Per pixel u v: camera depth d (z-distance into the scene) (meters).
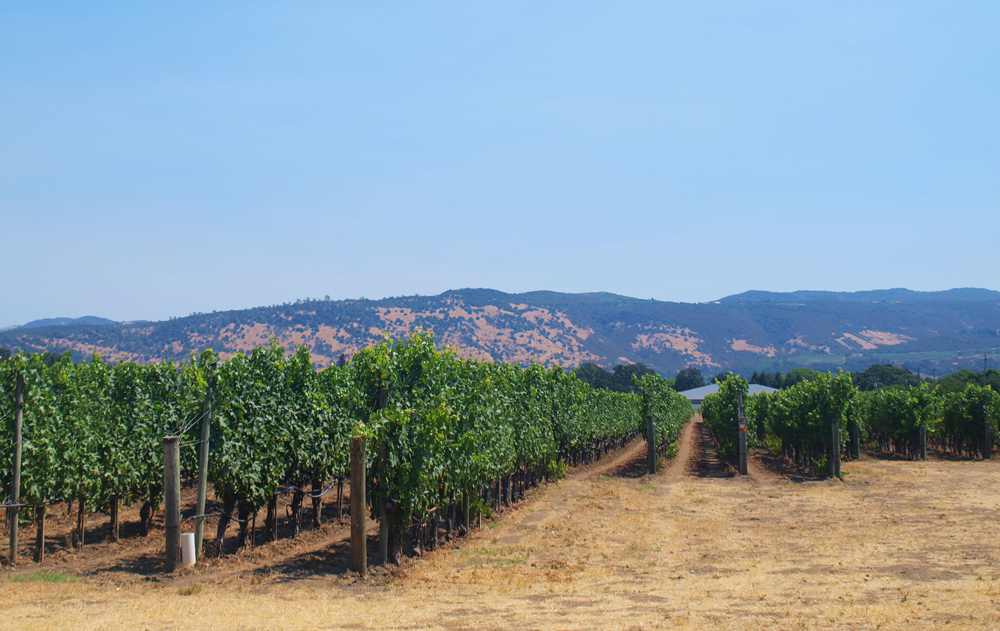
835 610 10.94
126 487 17.81
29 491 15.09
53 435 15.77
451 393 17.22
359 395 15.73
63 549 16.67
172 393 20.59
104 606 11.28
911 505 22.61
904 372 109.06
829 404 32.19
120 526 19.91
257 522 20.86
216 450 15.53
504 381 22.70
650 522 20.50
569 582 13.63
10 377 15.12
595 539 18.03
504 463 21.19
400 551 15.37
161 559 15.63
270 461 16.92
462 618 10.93
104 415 17.50
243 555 15.88
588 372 122.62
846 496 25.19
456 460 16.66
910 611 10.66
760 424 46.84
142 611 10.91
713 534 18.50
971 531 17.69
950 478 30.03
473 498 18.59
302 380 19.11
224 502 16.17
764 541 17.41
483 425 19.25
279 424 17.58
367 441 14.58
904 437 41.78
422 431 14.95
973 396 41.62
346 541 17.98
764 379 135.50
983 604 10.87
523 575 14.25
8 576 13.75
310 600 12.16
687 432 73.88
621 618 10.86
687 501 24.84
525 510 23.03
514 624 10.55
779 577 13.56
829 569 14.12
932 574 13.31
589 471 35.59
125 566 14.98
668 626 10.35
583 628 10.30
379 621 10.69
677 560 15.53
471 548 17.11
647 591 12.74
